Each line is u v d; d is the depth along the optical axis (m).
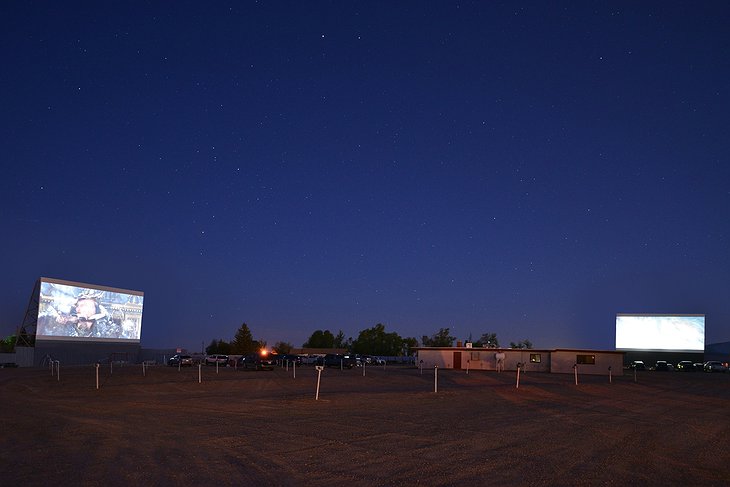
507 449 17.28
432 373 67.12
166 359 90.00
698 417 28.31
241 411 26.39
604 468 14.88
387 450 16.58
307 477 12.96
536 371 75.25
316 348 146.12
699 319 103.56
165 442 17.36
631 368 98.44
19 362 74.06
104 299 84.69
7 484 12.00
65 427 20.50
